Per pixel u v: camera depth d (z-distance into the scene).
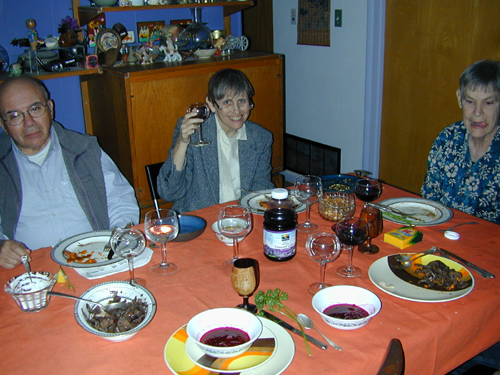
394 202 1.65
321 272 1.16
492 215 1.75
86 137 1.81
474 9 2.52
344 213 1.50
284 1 3.62
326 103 3.50
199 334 0.94
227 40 2.93
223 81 1.84
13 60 2.52
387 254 1.31
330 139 3.56
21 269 1.29
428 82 2.85
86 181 1.77
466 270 1.17
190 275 1.22
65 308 1.10
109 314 1.05
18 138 1.63
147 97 2.46
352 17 3.08
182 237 1.38
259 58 2.79
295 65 3.70
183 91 2.57
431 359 1.00
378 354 0.91
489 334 1.13
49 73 2.33
